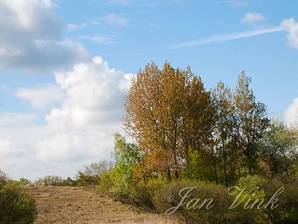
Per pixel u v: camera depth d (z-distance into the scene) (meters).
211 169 57.19
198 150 57.00
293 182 47.19
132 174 56.28
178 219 41.28
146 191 53.88
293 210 43.47
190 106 56.84
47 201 58.56
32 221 35.66
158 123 56.00
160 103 55.91
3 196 33.72
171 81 56.41
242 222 40.72
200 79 58.16
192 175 53.78
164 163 54.97
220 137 60.28
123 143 56.72
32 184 73.50
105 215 49.91
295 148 67.44
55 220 47.50
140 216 46.38
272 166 66.50
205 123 57.59
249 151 61.28
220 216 39.97
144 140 55.91
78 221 45.69
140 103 56.34
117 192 56.44
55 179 85.12
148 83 56.53
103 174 63.97
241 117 61.75
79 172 84.81
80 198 60.69
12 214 33.91
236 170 61.28
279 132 67.94
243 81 61.84
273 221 43.12
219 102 61.19
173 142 55.94
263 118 62.03
